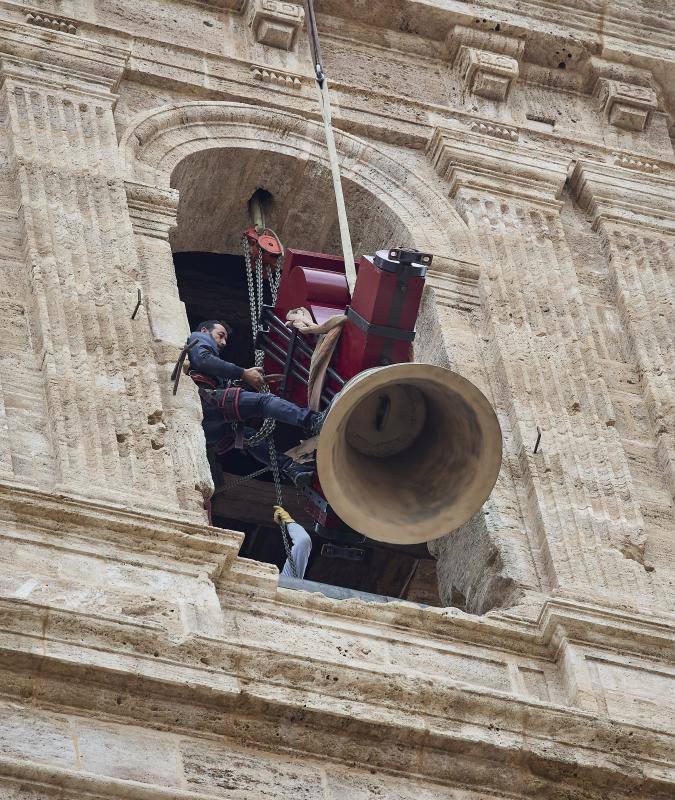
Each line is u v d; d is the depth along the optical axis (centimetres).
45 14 6738
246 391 5784
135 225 6219
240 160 6700
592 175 7106
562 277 6644
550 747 4931
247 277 6881
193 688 4719
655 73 7569
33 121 6303
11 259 5903
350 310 5284
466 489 4984
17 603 4703
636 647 5391
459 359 6278
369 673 4912
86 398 5516
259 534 7312
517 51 7412
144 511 5203
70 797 4425
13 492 5103
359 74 7200
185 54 6906
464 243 6662
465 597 5850
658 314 6638
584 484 5916
